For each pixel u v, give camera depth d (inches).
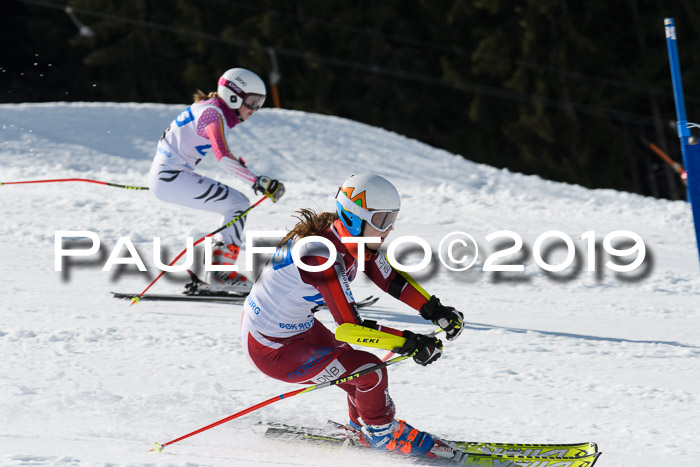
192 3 4052.7
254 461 387.9
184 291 812.6
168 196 799.7
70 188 1448.1
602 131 3848.4
